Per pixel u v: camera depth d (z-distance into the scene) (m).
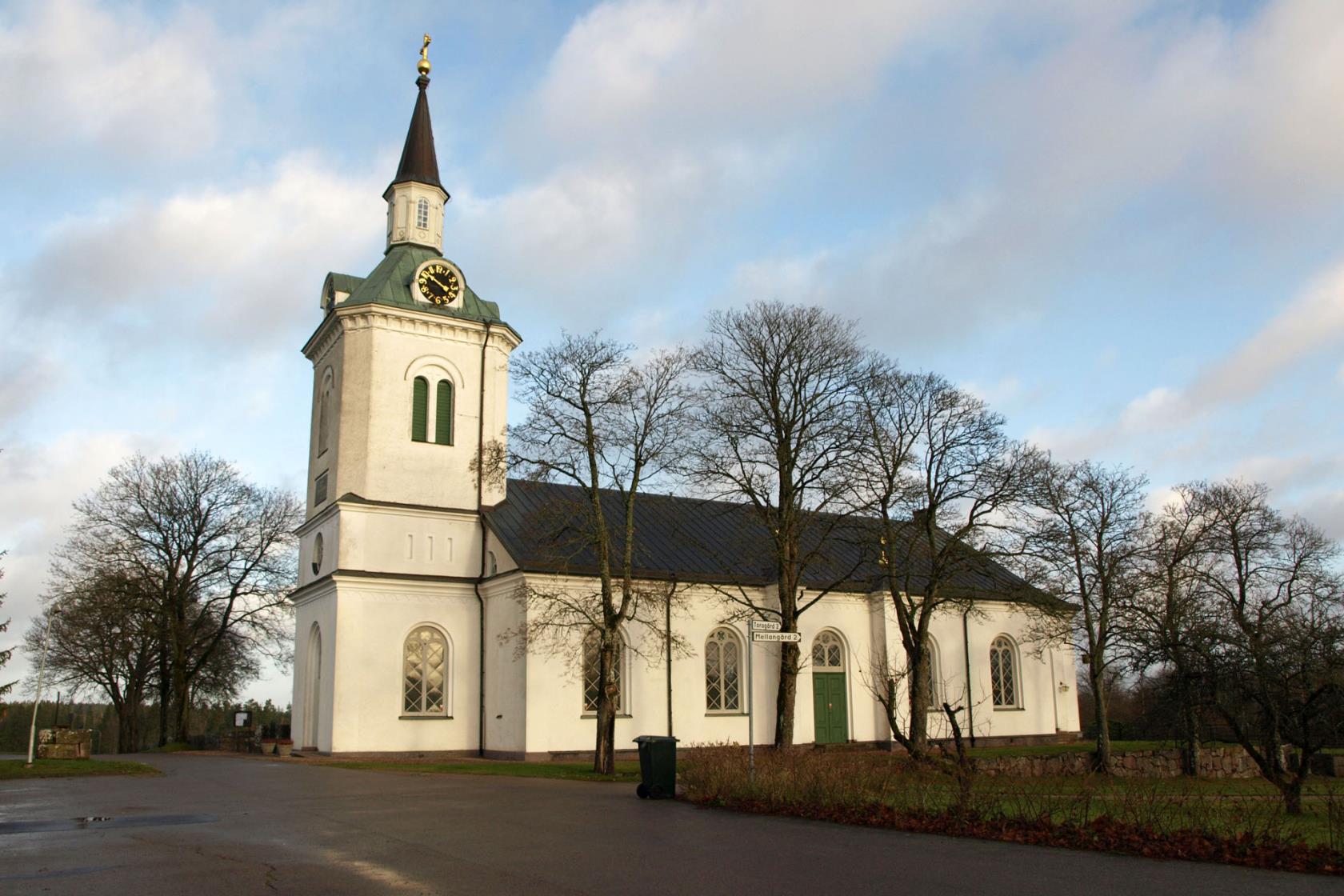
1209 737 24.77
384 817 17.91
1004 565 36.75
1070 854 13.63
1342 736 19.58
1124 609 31.78
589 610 35.91
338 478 39.47
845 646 44.22
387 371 40.34
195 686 60.12
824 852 13.91
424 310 41.00
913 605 36.12
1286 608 35.53
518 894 11.16
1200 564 36.34
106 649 54.72
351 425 39.69
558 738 37.19
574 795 22.02
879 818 16.52
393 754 37.44
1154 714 25.38
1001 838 14.89
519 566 37.16
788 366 34.00
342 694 36.97
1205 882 11.73
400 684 38.16
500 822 17.25
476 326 42.16
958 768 17.75
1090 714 68.38
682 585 40.19
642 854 13.78
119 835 15.53
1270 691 20.42
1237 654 21.17
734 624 41.56
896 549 38.09
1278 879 11.85
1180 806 15.56
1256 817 15.07
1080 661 45.34
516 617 37.72
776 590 42.31
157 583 54.69
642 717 39.16
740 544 41.62
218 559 56.41
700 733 40.31
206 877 12.03
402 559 39.22
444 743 38.47
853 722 43.44
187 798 21.36
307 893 11.16
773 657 42.44
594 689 38.47
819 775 18.83
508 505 42.12
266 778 26.69
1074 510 36.97
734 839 15.13
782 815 18.08
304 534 43.47
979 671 47.22
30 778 26.92
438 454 40.78
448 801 20.72
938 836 15.34
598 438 34.09
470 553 40.66
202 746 52.16
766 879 12.02
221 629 56.25
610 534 40.00
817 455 33.44
